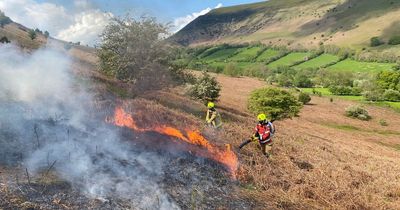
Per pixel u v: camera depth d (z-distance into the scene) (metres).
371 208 9.56
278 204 8.25
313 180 10.10
